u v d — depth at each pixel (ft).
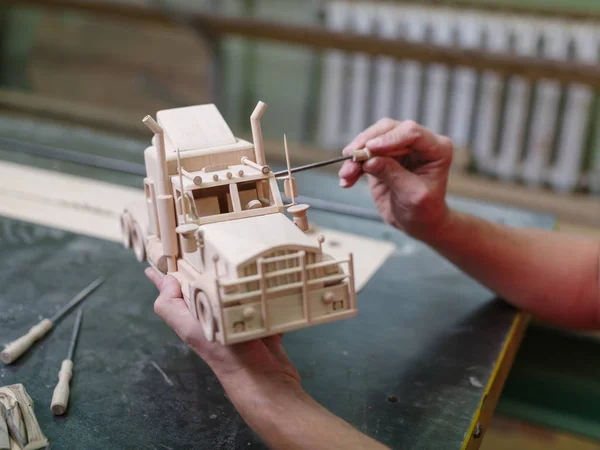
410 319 4.99
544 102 12.41
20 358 4.36
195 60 15.42
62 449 3.63
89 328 4.72
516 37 12.19
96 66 16.19
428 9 12.65
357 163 4.63
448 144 4.73
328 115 14.08
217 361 3.49
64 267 5.49
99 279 5.34
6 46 16.71
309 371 4.36
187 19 11.56
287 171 4.22
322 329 4.84
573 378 8.15
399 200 4.77
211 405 4.02
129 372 4.28
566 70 9.66
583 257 5.08
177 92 15.76
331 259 3.30
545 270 5.01
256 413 3.40
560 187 12.81
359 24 13.16
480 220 5.15
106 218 6.33
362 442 3.30
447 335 4.80
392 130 4.61
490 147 13.07
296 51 14.65
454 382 4.29
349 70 13.64
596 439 8.09
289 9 14.28
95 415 3.89
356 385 4.24
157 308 3.59
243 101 15.64
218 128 4.02
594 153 12.89
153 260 3.94
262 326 3.13
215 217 3.53
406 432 3.85
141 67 15.84
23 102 14.05
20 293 5.10
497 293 5.18
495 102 12.75
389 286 5.44
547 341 8.17
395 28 12.95
